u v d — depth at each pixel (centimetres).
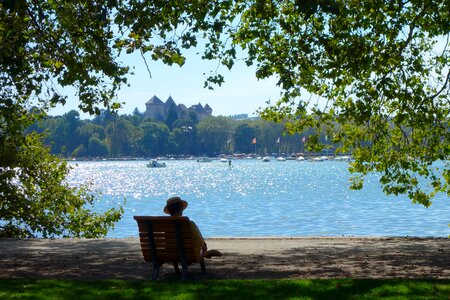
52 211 2675
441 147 1875
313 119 1836
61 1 1609
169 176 14325
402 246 1630
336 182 11144
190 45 1563
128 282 1067
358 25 1497
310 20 1547
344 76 1609
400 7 1451
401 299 888
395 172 1919
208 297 935
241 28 1609
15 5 1398
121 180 12688
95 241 1848
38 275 1195
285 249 1593
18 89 1664
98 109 1708
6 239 1934
